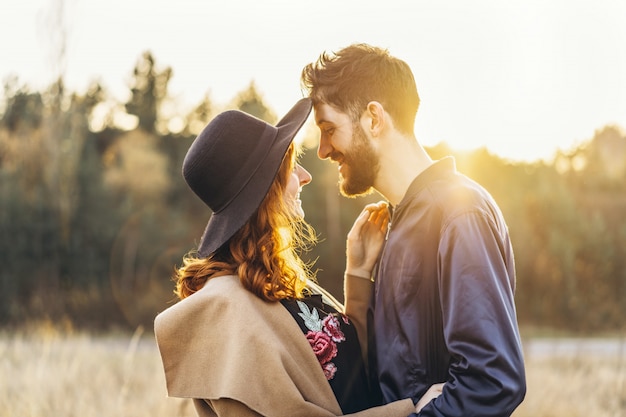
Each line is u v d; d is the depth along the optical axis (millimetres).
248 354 1854
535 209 24172
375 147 2121
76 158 24281
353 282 2289
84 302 22109
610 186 27594
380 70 2117
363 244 2326
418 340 1954
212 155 2018
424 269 1969
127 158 28750
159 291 23250
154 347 12617
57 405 5395
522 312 23047
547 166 27625
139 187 27609
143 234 24906
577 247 23656
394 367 1984
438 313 1951
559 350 10977
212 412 1968
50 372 6316
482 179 25188
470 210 1901
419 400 1909
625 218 25641
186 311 1938
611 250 23438
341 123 2143
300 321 2029
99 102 35531
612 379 7109
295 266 2086
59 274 23203
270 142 2051
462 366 1761
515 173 26031
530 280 23344
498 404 1712
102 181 25047
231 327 1894
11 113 27578
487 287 1793
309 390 1911
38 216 22844
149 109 35375
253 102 32719
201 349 1921
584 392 6836
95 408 5516
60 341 9000
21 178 23656
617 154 28641
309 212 25484
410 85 2141
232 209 2012
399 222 2059
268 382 1847
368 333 2189
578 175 28234
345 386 2033
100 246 24094
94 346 9914
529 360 9141
